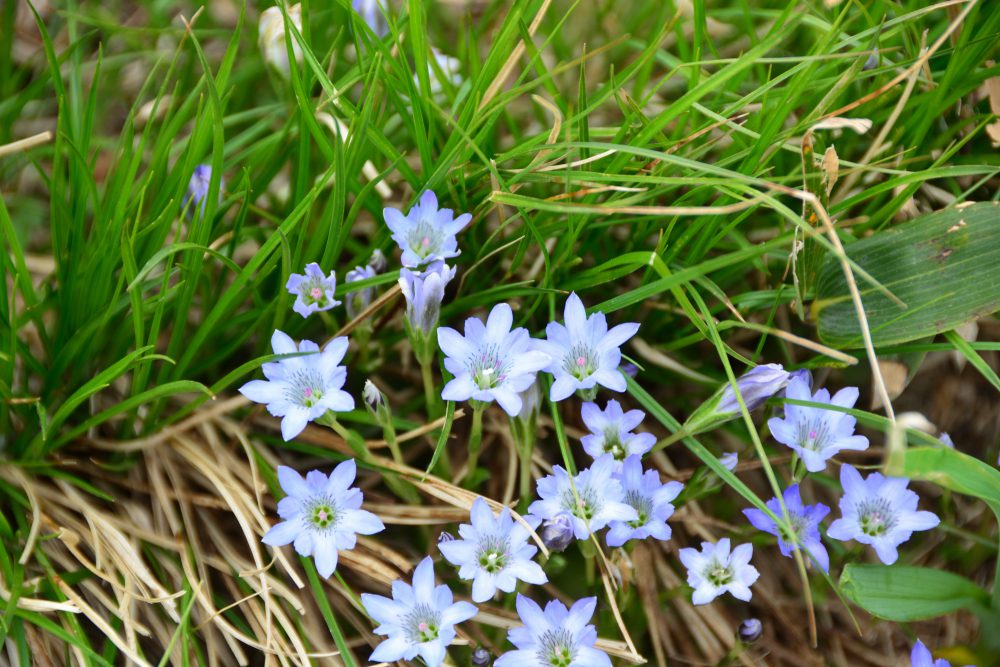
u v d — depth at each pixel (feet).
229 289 1.15
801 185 1.26
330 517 1.10
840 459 1.27
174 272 1.23
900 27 1.27
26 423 1.19
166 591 1.16
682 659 1.21
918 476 1.10
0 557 1.13
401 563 1.17
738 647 1.17
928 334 1.18
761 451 1.09
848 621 1.23
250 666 1.17
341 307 1.26
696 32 1.23
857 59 1.19
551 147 1.16
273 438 1.22
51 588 1.15
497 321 1.11
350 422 1.25
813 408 1.14
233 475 1.20
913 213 1.27
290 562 1.19
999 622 1.14
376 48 1.21
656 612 1.22
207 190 1.21
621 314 1.26
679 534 1.24
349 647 1.17
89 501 1.20
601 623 1.20
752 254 1.11
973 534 1.22
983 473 1.10
